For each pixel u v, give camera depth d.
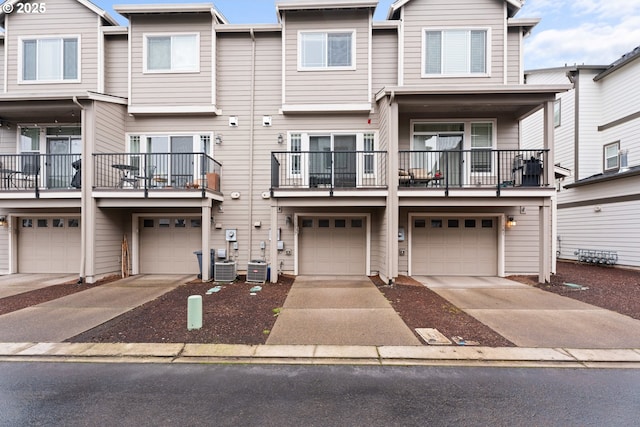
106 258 9.00
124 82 9.76
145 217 9.88
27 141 10.01
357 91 9.45
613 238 11.52
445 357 4.11
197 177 9.66
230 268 8.51
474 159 9.54
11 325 5.24
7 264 9.81
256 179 9.67
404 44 9.44
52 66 9.71
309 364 3.97
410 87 8.04
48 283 8.43
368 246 9.55
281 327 5.13
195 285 8.14
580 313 5.83
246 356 4.14
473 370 3.82
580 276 9.38
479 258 9.66
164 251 9.89
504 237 9.50
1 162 9.20
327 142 9.68
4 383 3.52
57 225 9.89
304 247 9.73
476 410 3.03
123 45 9.80
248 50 9.75
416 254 9.71
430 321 5.41
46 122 9.88
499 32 9.39
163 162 9.67
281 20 9.52
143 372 3.77
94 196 8.47
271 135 9.69
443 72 9.46
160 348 4.36
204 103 9.52
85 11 9.60
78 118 9.85
